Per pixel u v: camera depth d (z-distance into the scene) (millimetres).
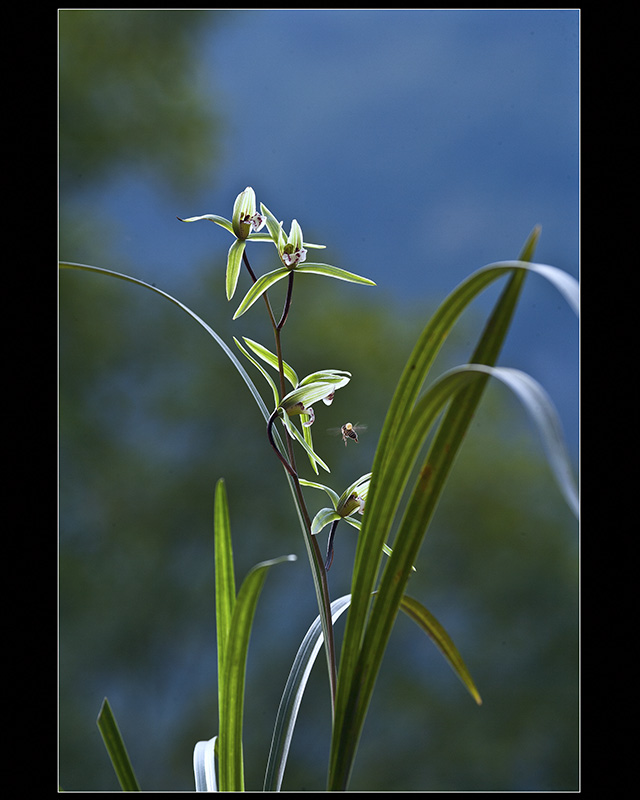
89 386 5355
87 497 5230
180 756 5098
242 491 5301
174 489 5301
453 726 5160
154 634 5203
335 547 5125
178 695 5191
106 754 5066
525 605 5367
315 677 5121
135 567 5215
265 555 5266
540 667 5285
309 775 4953
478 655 5285
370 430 5391
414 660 5285
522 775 5090
